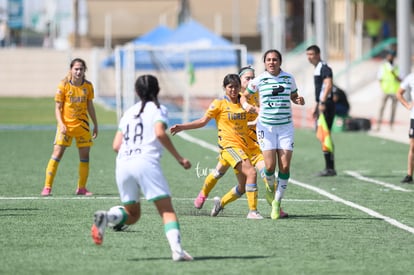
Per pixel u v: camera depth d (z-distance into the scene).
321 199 31.09
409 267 20.05
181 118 74.88
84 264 19.98
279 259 20.69
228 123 26.45
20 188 33.69
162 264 19.94
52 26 147.88
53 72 124.25
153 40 87.81
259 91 26.22
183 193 32.41
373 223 25.95
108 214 20.25
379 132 61.41
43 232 24.02
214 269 19.47
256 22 135.12
